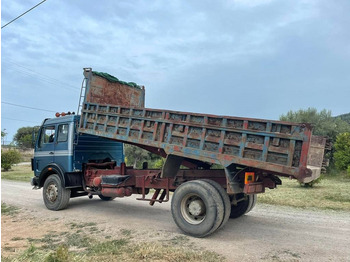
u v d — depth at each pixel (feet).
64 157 28.94
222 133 18.95
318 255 15.89
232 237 19.22
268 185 20.42
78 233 20.72
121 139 23.97
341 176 66.90
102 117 25.72
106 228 21.90
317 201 33.19
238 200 22.20
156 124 21.90
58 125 30.09
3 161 92.48
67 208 29.78
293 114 87.25
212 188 18.84
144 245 17.19
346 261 15.05
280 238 19.01
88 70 27.40
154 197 23.73
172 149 20.86
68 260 14.25
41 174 30.50
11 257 15.30
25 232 21.20
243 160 17.98
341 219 24.52
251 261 14.93
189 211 19.70
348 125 80.74
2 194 39.78
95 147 30.78
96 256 15.47
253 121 17.87
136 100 33.09
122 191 24.93
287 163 16.55
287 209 28.96
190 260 14.89
